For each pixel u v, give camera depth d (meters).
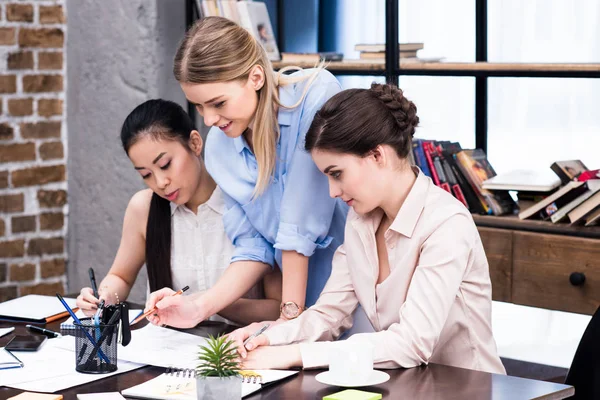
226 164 2.52
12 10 4.23
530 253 3.18
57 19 4.36
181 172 2.54
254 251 2.51
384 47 3.68
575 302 3.09
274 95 2.38
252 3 3.88
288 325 2.17
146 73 4.07
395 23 3.60
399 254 2.15
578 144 3.54
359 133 2.04
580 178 3.19
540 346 3.65
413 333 2.00
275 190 2.46
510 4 3.66
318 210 2.39
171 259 2.69
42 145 4.39
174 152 2.52
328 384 1.88
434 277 2.04
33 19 4.30
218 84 2.23
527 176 3.31
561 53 3.55
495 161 3.77
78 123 4.40
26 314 2.55
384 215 2.23
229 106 2.26
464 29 3.80
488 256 3.29
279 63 3.88
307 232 2.39
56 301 2.72
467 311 2.15
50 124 4.41
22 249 4.38
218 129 2.56
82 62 4.34
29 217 4.39
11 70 4.26
